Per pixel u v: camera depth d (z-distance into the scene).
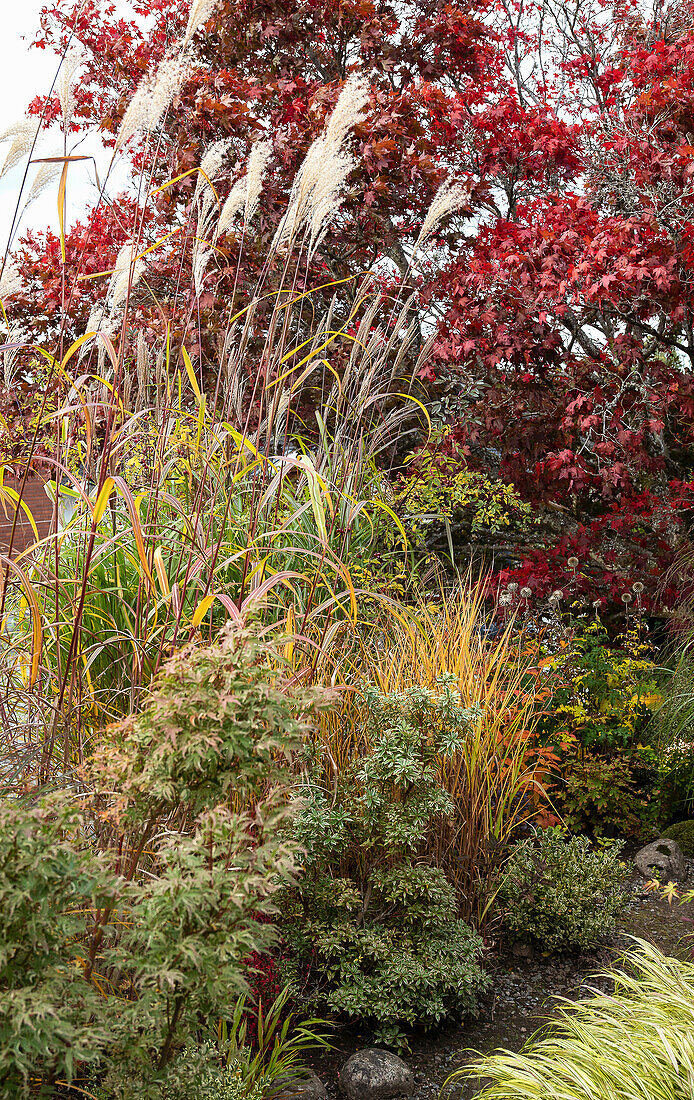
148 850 2.72
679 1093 2.18
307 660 3.74
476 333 6.95
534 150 8.16
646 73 7.84
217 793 2.18
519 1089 2.23
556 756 4.71
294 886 3.33
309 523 4.94
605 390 7.05
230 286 6.99
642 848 4.97
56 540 3.33
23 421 4.27
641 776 5.46
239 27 8.60
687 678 5.54
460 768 4.06
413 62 9.19
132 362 4.88
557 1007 2.81
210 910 1.91
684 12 9.07
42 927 1.67
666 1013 2.57
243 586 3.26
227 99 7.30
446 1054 3.22
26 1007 1.57
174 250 6.48
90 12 7.78
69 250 7.69
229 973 1.81
